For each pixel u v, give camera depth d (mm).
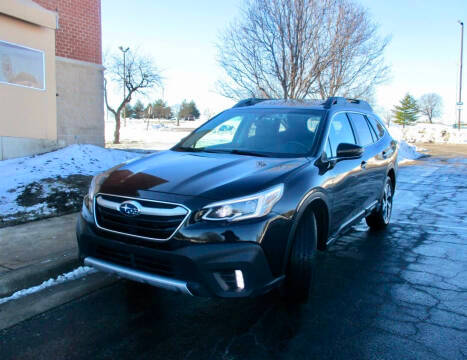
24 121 9781
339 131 4930
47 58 10203
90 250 3559
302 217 3689
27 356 3068
